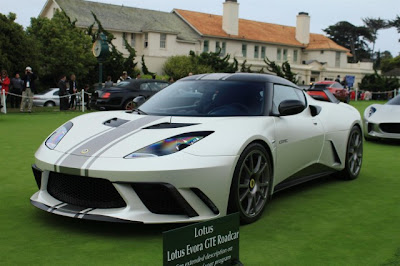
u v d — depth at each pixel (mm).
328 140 4535
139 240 2938
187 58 34688
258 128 3463
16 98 17219
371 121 8172
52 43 25891
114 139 3186
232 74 4219
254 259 2643
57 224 3260
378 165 6027
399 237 3076
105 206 3018
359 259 2666
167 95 4070
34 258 2625
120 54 26203
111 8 39031
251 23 50906
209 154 3016
